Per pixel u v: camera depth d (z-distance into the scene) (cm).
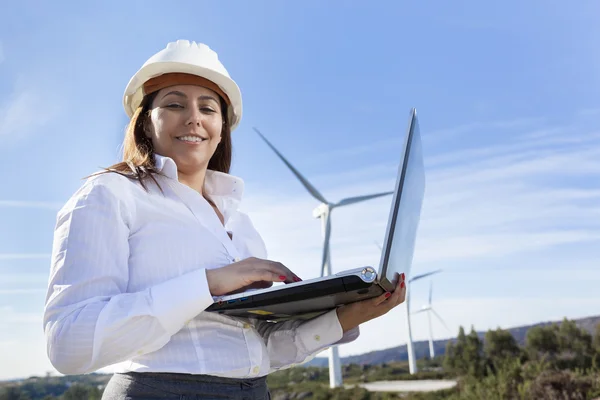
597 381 1772
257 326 214
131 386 146
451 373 4619
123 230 153
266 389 174
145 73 195
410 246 198
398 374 5922
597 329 3769
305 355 201
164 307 135
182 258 162
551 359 3244
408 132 157
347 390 3922
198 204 178
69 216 148
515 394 1923
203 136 196
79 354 128
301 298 140
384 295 183
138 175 172
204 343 154
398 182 149
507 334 4222
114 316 131
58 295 137
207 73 198
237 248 204
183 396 145
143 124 202
